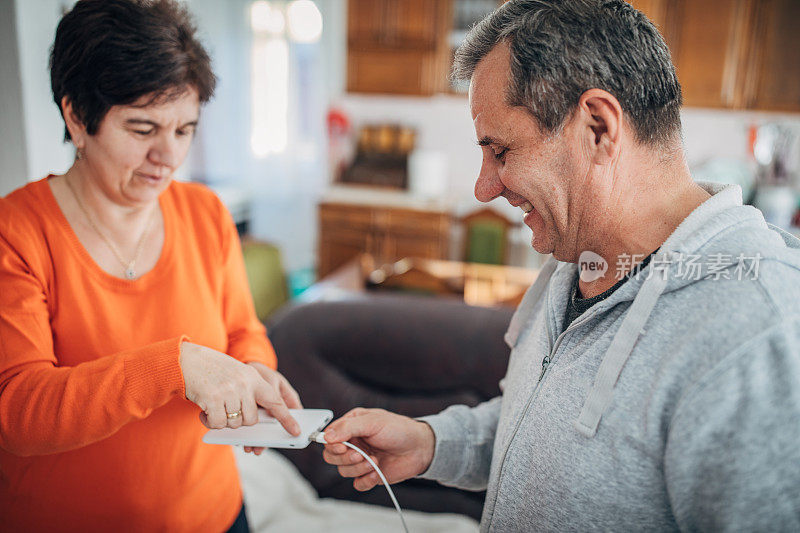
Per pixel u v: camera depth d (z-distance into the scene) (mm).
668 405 566
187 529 999
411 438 869
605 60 601
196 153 5520
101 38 783
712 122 4375
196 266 1037
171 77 820
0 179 1822
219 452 1064
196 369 783
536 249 734
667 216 641
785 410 497
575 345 689
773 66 3889
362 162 5016
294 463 2137
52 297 893
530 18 627
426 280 2682
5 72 1747
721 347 531
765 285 542
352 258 4609
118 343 928
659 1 3945
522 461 707
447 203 4551
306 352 2168
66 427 774
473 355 2086
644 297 602
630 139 625
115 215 939
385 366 2135
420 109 4984
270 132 5465
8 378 803
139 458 935
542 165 650
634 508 604
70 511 927
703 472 531
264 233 5734
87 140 867
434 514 1948
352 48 4500
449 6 4309
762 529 504
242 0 5164
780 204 3873
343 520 1887
